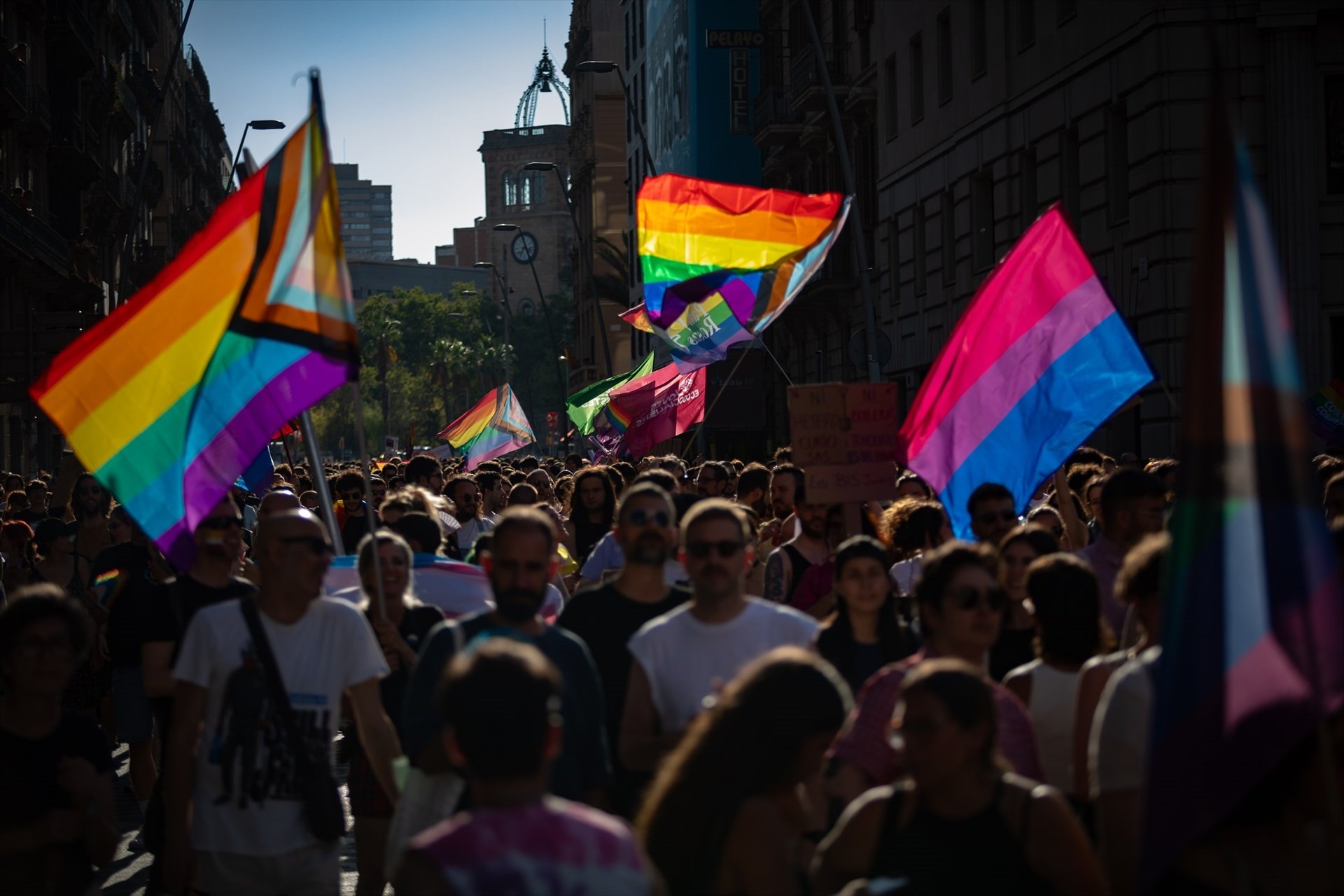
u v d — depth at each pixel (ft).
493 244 544.62
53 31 159.94
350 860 31.68
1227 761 13.48
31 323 74.02
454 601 30.35
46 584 18.42
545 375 485.56
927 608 18.99
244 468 24.14
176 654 19.77
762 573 33.65
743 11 184.14
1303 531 13.39
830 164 145.48
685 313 49.90
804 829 15.33
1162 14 79.41
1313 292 77.82
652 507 21.79
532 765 11.56
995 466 32.99
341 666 19.88
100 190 189.98
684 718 19.72
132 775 34.45
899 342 124.98
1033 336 32.96
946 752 13.80
